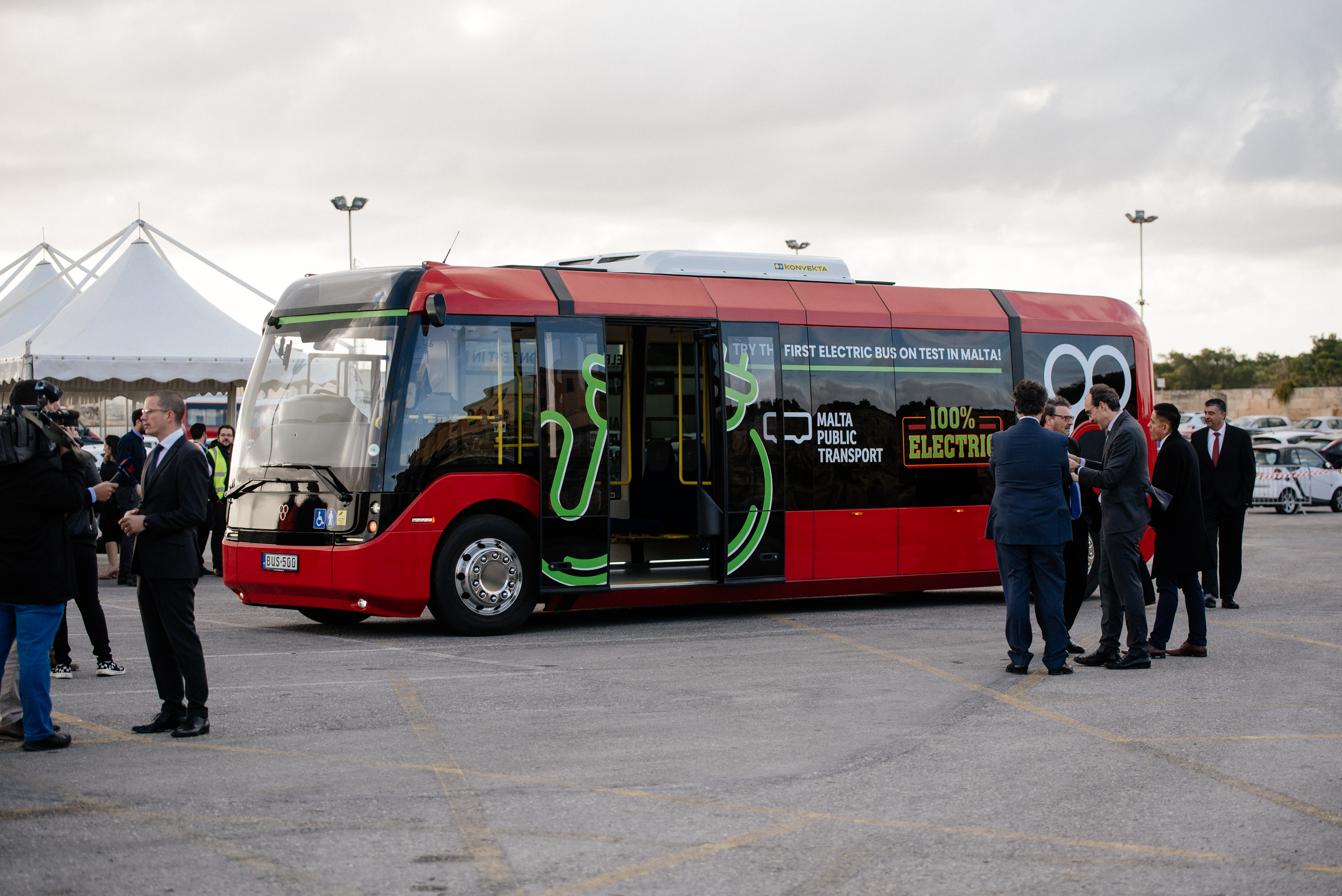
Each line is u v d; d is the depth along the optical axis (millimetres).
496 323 11648
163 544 7129
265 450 11742
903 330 13812
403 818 5609
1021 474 9328
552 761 6660
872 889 4707
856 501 13383
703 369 12898
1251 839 5348
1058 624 9422
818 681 9102
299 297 11922
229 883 4754
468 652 10477
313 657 10148
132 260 22688
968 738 7230
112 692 8602
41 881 4766
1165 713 7965
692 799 5930
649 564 12695
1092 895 4652
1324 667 9703
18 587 6742
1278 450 32469
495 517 11594
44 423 6809
